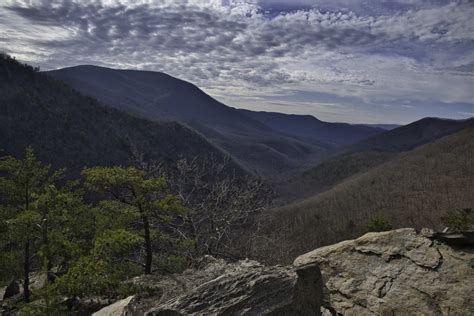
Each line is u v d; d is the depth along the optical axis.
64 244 15.20
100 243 13.05
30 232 15.23
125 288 12.10
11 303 14.21
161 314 7.92
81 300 12.75
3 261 16.64
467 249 10.60
